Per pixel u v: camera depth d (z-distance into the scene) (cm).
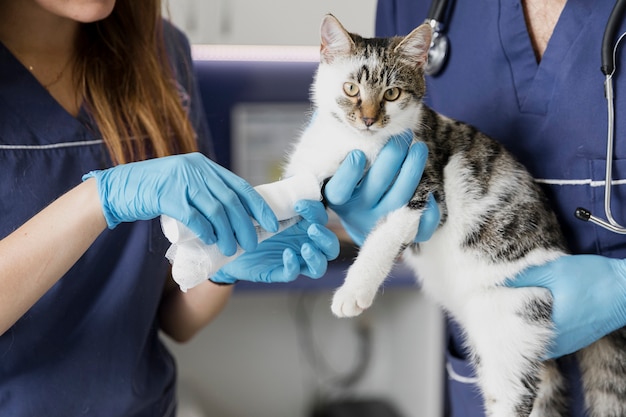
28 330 117
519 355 122
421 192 121
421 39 126
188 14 191
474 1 132
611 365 125
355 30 197
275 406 255
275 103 217
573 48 120
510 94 129
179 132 139
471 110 135
